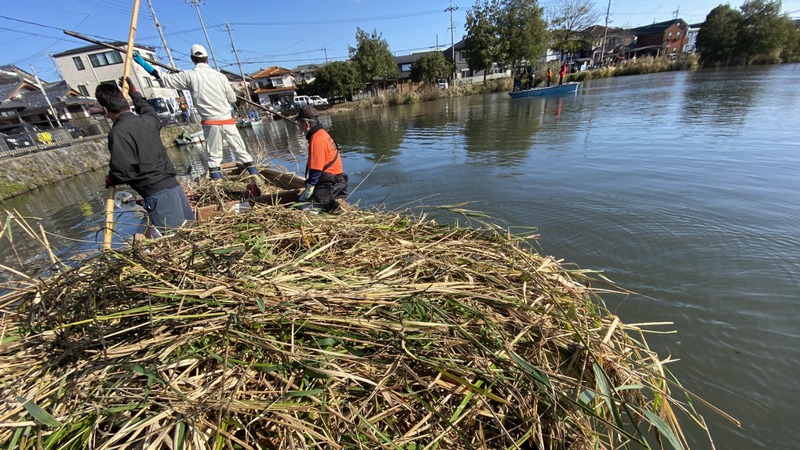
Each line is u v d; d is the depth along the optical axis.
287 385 1.15
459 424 1.18
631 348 1.60
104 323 1.34
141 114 3.12
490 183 6.98
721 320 2.99
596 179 6.54
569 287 1.77
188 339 1.25
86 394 1.13
